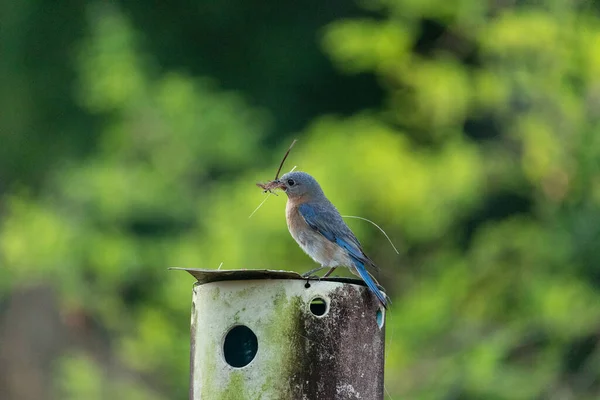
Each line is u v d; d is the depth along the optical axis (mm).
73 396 17172
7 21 22094
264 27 21547
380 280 16797
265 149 18828
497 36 16484
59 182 19391
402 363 15836
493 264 17016
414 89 17562
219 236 16172
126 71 18062
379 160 16031
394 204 16062
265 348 8359
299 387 8297
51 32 21828
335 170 16203
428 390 15773
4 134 21844
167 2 21453
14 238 17734
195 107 18016
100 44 18375
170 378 17266
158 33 21281
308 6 21531
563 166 16766
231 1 21594
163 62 20953
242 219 16109
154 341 16766
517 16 16422
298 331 8359
